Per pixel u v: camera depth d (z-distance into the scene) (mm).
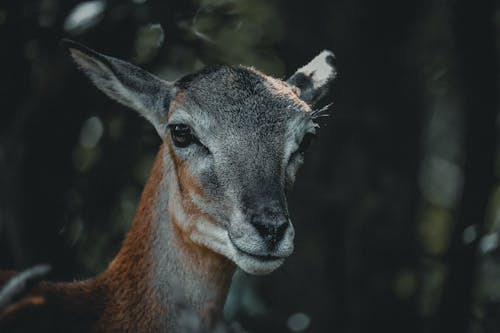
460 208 14836
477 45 15469
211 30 14727
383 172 16859
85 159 14961
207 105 9922
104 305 10258
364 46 17125
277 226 9250
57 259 13789
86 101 13883
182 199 9906
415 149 17406
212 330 9031
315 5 16969
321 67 11477
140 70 10570
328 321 16109
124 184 14062
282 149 9828
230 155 9703
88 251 14148
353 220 16531
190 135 9914
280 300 16016
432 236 20016
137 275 10188
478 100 15328
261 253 9258
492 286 15188
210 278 10008
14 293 8242
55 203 14141
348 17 17031
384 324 16438
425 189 22312
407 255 16781
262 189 9461
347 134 16750
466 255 14344
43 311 9977
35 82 13984
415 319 16625
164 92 10469
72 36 13523
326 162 16625
